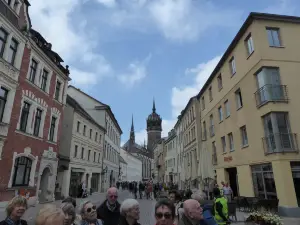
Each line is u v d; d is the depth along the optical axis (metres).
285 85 15.32
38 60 19.25
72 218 3.63
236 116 19.42
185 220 3.59
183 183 39.12
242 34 18.36
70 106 27.17
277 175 13.96
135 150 128.38
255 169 16.56
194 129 32.31
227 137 21.16
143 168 126.94
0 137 14.55
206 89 27.67
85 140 31.61
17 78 16.39
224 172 21.61
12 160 15.65
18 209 3.51
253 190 16.66
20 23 17.27
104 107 41.91
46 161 20.12
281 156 13.90
